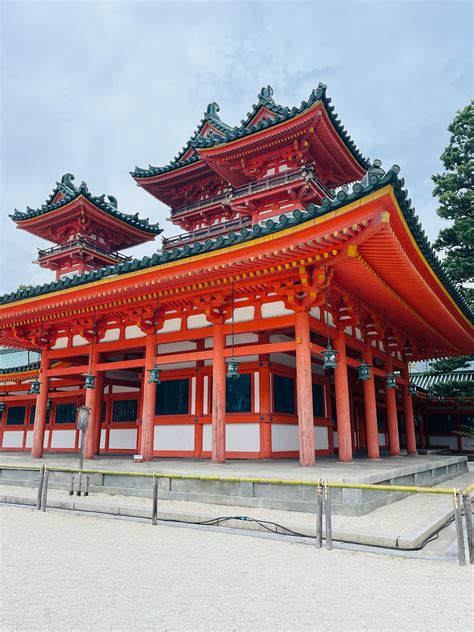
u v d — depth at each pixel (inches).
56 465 559.2
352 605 197.8
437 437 1460.4
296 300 511.8
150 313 635.5
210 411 680.4
